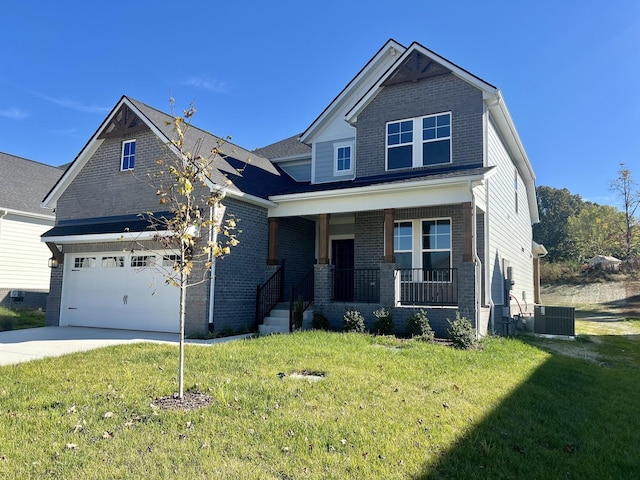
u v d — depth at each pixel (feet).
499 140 47.19
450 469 12.37
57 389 18.69
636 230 137.18
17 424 14.67
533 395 20.16
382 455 12.92
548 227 176.45
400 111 43.96
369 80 50.06
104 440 13.42
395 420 15.62
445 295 40.29
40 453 12.54
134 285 42.01
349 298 47.85
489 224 39.86
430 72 42.50
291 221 48.29
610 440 15.96
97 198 46.19
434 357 26.00
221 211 37.60
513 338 39.60
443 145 41.68
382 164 44.16
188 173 18.66
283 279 44.65
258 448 13.06
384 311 35.37
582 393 22.27
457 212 40.70
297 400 17.21
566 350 37.63
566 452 14.38
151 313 40.57
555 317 47.93
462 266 34.12
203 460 12.23
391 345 29.71
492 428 15.62
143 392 18.11
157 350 27.27
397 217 43.09
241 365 22.74
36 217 64.44
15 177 67.72
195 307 37.04
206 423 14.79
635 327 64.44
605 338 49.62
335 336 32.17
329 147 51.08
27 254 63.52
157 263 40.86
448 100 41.68
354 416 15.79
